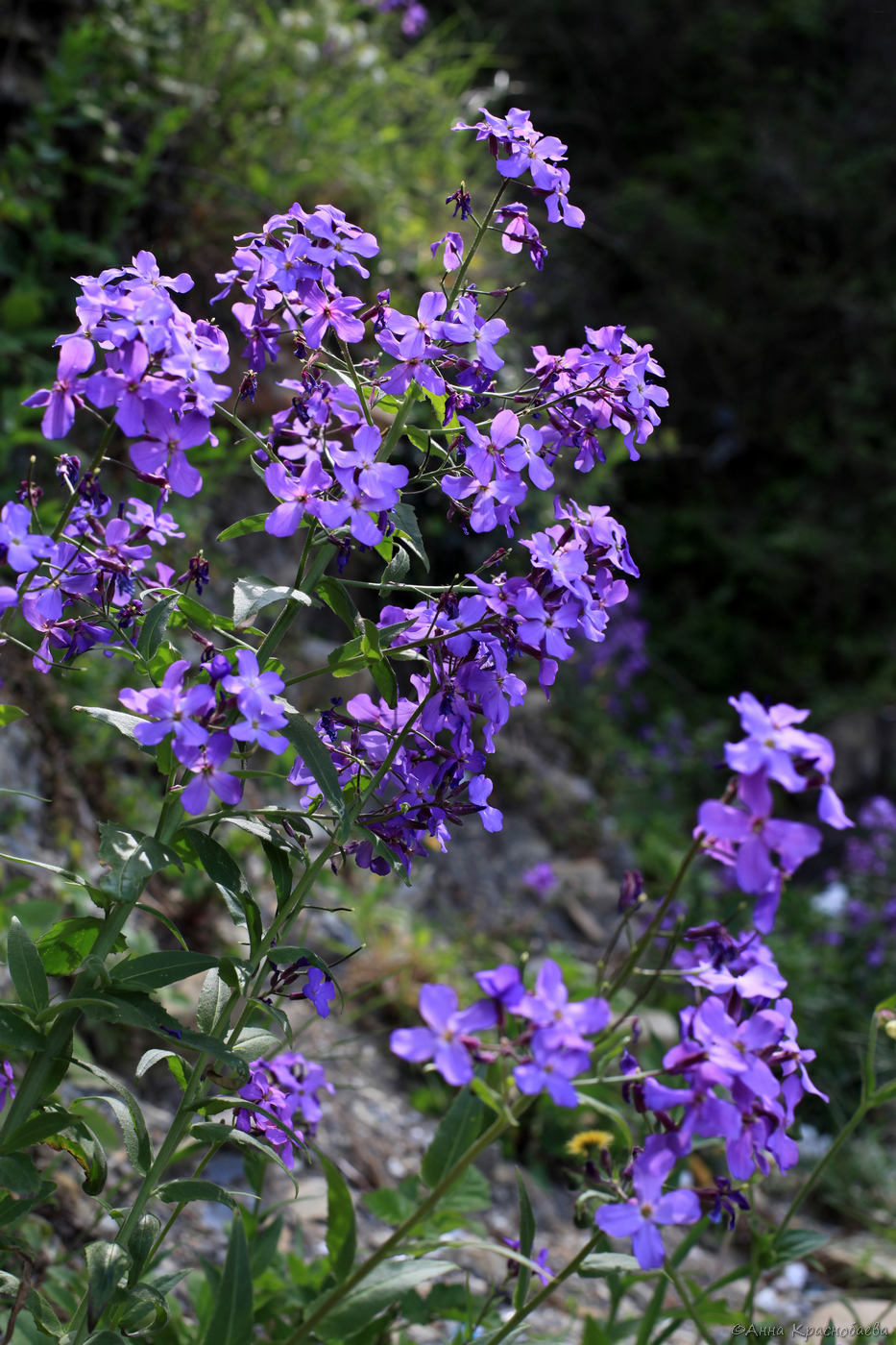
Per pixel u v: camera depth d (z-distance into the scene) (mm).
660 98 14203
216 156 6023
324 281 1836
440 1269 1610
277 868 1738
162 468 1683
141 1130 1689
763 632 11773
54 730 4121
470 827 6602
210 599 5160
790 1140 1377
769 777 1306
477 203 7742
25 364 4840
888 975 6453
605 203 13125
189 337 1634
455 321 1787
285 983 1871
